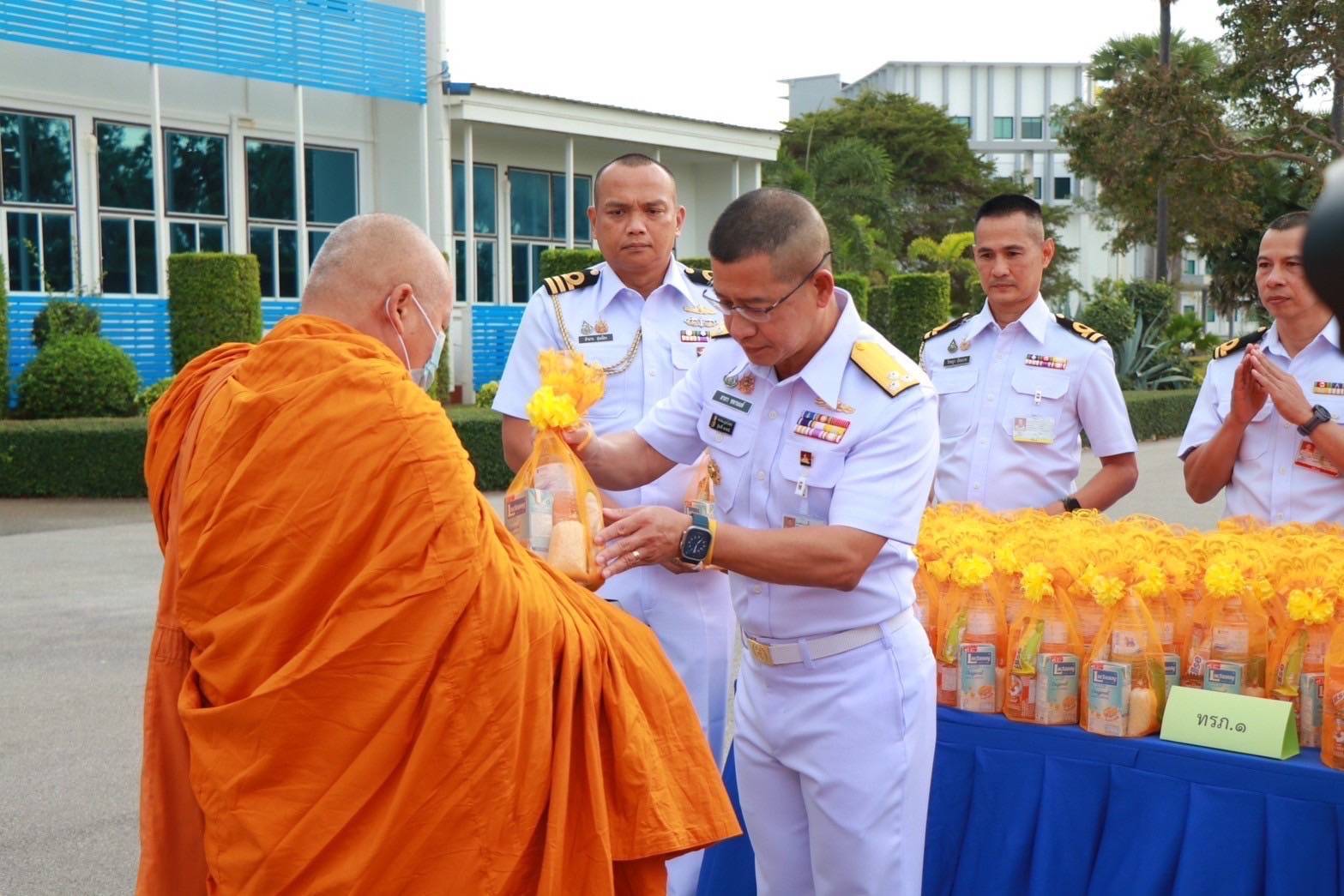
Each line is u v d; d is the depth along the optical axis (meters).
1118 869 2.83
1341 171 0.59
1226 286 36.88
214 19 16.86
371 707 1.90
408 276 2.18
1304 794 2.63
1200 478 3.97
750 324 2.45
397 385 1.93
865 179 34.91
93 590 8.20
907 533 2.49
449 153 19.80
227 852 1.95
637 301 3.79
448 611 1.91
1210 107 25.39
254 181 18.75
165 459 2.13
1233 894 2.69
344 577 1.92
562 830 2.02
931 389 2.59
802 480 2.59
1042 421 4.10
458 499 1.92
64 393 14.38
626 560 2.42
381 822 1.93
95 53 15.81
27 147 16.08
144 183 17.44
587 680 2.08
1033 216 4.12
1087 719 2.89
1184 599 2.98
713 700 3.68
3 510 11.95
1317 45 23.70
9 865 3.99
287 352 1.98
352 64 18.56
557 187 22.81
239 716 1.92
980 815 3.03
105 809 4.47
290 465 1.90
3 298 14.20
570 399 2.66
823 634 2.63
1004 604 3.10
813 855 2.75
